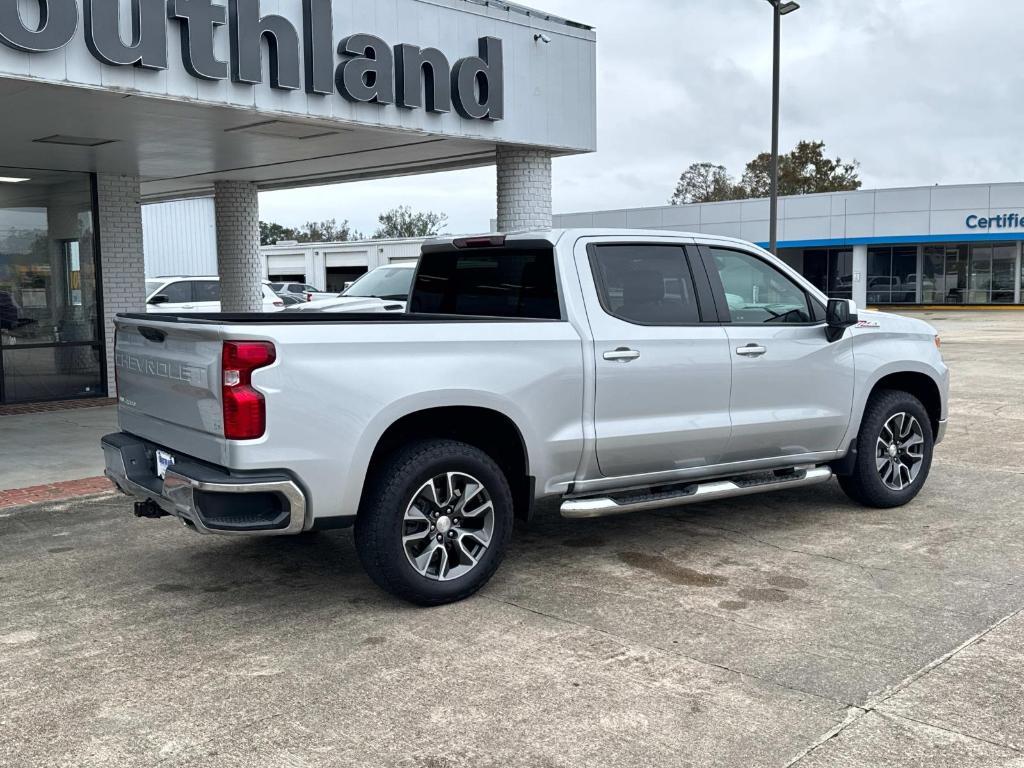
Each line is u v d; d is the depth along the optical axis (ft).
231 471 14.12
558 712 12.01
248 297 53.57
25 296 41.32
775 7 63.16
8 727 11.73
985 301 150.51
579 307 17.44
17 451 30.22
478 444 17.33
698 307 18.97
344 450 14.61
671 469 18.65
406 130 33.63
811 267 162.20
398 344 15.19
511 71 36.94
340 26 31.40
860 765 10.62
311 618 15.48
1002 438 32.32
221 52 28.45
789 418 19.89
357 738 11.38
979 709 11.95
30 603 16.31
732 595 16.39
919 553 18.83
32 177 41.34
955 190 143.74
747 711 11.97
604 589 16.79
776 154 64.34
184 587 17.13
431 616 15.52
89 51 25.66
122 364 17.52
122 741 11.35
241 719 11.89
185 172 46.44
